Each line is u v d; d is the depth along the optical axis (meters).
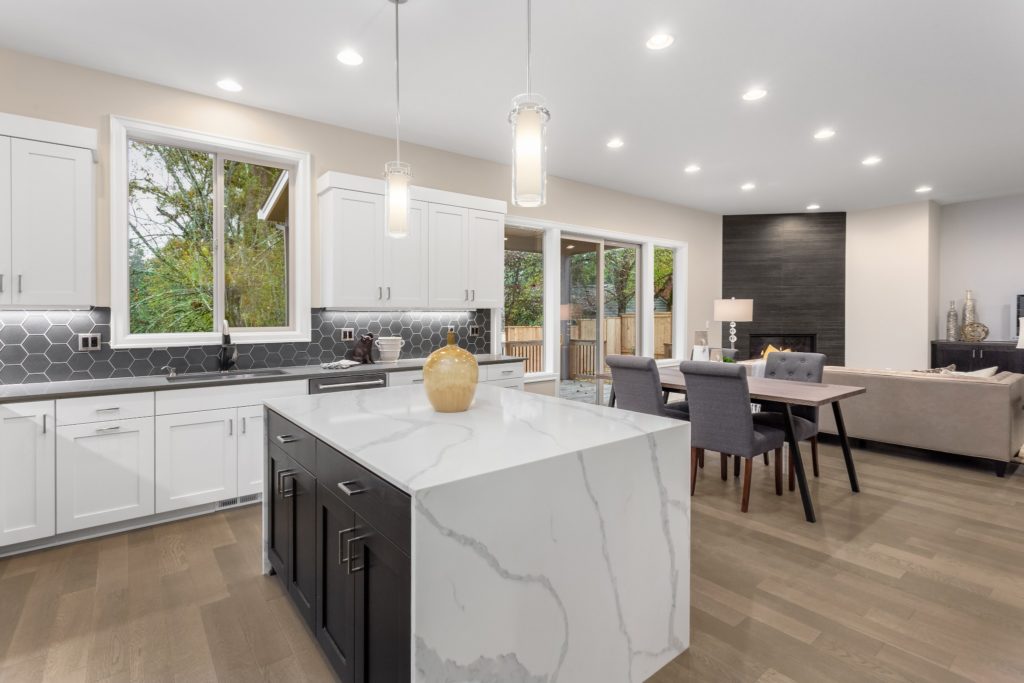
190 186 3.50
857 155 4.71
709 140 4.34
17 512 2.49
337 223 3.69
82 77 3.02
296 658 1.78
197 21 2.59
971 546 2.63
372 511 1.32
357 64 3.03
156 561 2.47
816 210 7.06
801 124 3.98
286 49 2.86
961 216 6.69
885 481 3.67
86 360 3.09
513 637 1.30
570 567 1.43
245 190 3.71
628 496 1.60
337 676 1.68
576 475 1.44
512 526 1.29
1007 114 3.76
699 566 2.43
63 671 1.70
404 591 1.17
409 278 4.04
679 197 6.37
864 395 4.36
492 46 2.84
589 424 1.78
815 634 1.90
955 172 5.25
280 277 3.85
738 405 3.05
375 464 1.30
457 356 1.99
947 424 3.95
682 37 2.75
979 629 1.93
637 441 1.62
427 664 1.14
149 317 3.38
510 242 5.34
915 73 3.14
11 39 2.74
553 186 5.44
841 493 3.43
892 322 6.74
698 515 3.05
